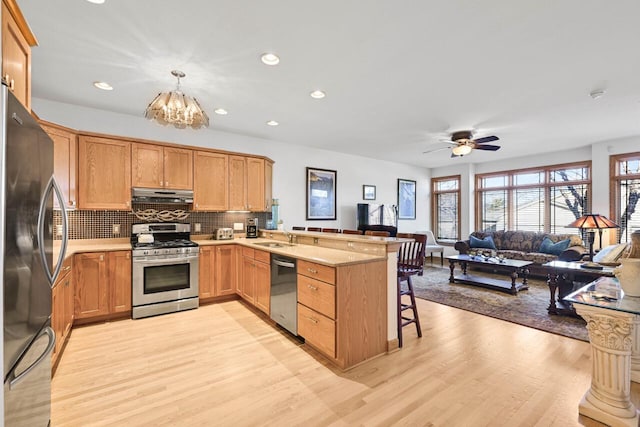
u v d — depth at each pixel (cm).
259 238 463
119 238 383
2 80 109
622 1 183
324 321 237
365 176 674
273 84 304
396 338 265
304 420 172
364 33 219
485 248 629
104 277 328
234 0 185
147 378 215
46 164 148
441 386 207
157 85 306
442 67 269
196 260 380
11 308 111
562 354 254
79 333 296
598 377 177
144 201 376
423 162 741
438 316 351
